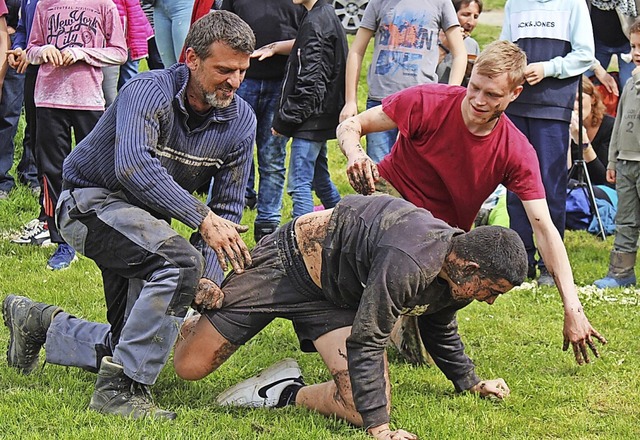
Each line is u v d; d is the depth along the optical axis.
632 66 11.24
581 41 7.96
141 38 8.76
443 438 4.81
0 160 9.67
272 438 4.66
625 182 8.26
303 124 8.24
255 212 9.85
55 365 5.57
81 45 7.86
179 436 4.55
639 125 8.17
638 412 5.36
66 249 7.97
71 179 5.05
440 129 5.39
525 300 7.61
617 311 7.39
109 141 4.90
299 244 4.91
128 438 4.51
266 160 8.70
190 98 4.77
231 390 5.22
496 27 18.80
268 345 6.27
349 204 4.81
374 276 4.47
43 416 4.79
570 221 10.26
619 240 8.34
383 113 5.50
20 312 5.34
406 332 5.92
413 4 7.82
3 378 5.34
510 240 4.46
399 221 4.58
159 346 4.76
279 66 8.64
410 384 5.62
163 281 4.71
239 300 4.98
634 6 10.67
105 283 5.07
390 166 5.71
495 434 4.95
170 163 4.87
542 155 8.16
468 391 5.47
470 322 6.94
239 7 8.68
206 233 4.66
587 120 10.68
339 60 8.23
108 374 4.84
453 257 4.50
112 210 4.86
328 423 4.91
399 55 7.87
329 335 4.93
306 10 8.72
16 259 8.07
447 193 5.60
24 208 9.56
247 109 5.05
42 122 7.79
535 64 7.91
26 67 8.04
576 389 5.64
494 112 5.13
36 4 7.99
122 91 4.76
